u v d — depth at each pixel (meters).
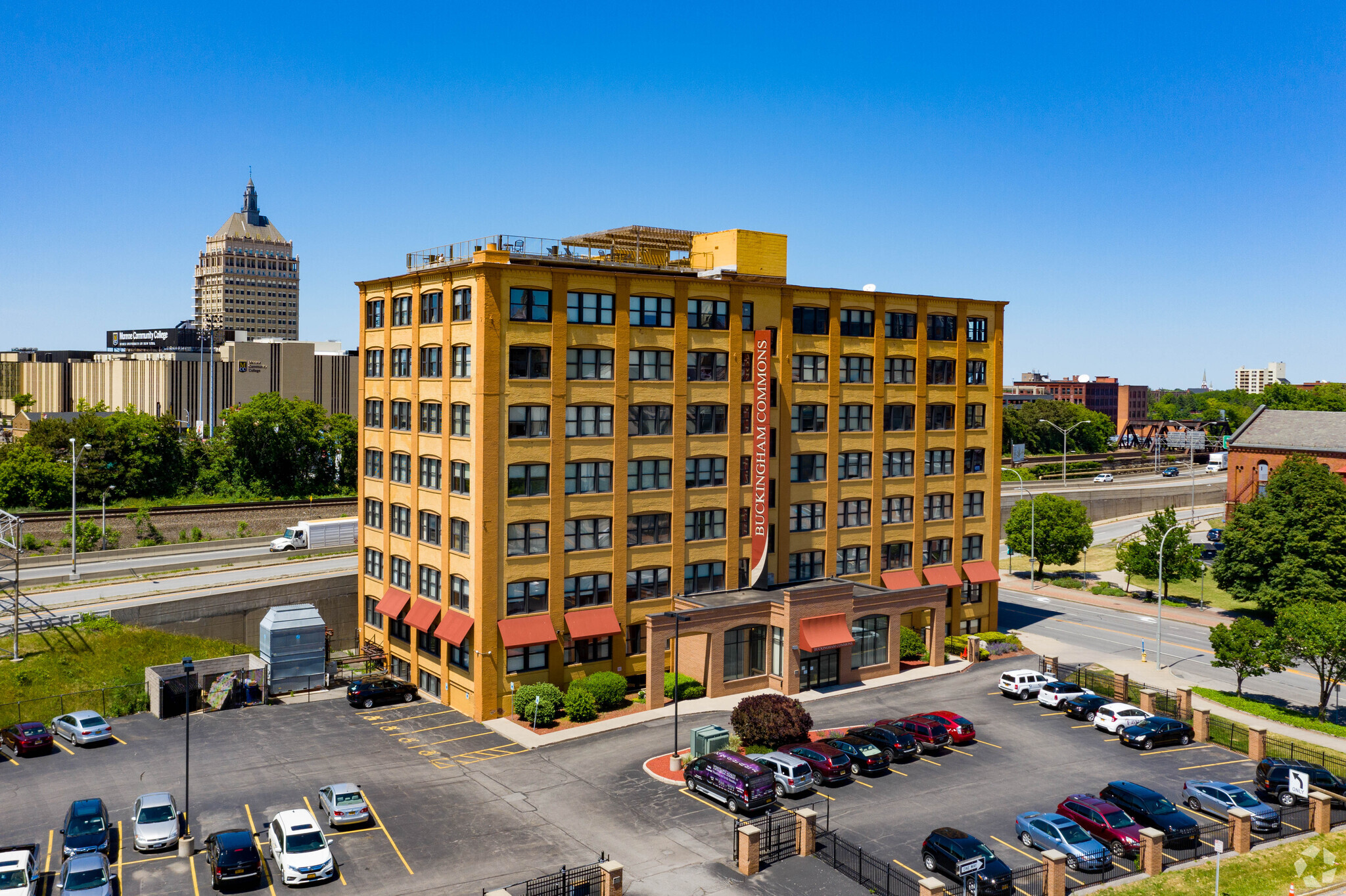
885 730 50.22
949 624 76.06
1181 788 46.44
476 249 59.06
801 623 61.00
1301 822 42.97
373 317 68.12
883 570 72.44
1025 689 60.88
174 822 39.31
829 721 55.91
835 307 68.75
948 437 75.50
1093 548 120.38
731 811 43.28
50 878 36.44
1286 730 55.38
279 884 36.22
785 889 35.84
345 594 74.62
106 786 45.53
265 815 42.31
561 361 57.88
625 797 44.88
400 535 65.62
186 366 169.38
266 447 140.50
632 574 61.34
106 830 38.62
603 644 60.91
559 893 35.28
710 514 64.31
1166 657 72.06
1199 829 40.66
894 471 72.69
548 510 57.97
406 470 64.69
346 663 70.25
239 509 112.88
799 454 67.88
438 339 60.09
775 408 66.44
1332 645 54.75
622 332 59.97
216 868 35.41
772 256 68.62
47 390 190.75
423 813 42.97
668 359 62.22
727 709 57.75
